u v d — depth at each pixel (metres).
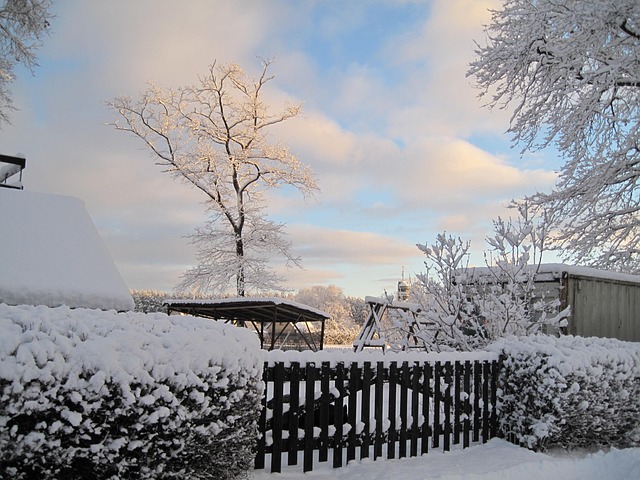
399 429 6.05
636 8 11.17
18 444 3.06
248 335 4.64
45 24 16.88
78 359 3.34
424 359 6.32
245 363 4.34
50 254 6.23
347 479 5.03
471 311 8.88
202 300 20.92
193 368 3.88
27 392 3.08
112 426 3.43
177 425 3.69
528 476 5.53
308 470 5.19
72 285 5.98
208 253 28.62
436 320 8.67
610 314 10.48
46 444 3.16
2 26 16.66
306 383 5.30
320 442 5.36
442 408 6.77
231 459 4.26
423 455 6.11
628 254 14.80
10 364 3.06
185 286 28.61
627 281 10.81
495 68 12.84
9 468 3.06
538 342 7.30
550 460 6.00
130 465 3.52
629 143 12.51
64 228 6.73
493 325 8.62
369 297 13.09
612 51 12.20
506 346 7.14
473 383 6.94
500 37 12.61
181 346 3.92
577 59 11.84
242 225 29.45
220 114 29.92
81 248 6.58
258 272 28.45
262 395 4.86
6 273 5.70
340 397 5.51
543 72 12.68
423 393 6.29
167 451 3.73
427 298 9.20
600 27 11.24
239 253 29.12
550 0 11.24
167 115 28.78
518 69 12.53
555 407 6.47
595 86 12.19
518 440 6.82
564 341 7.50
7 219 6.42
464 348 8.53
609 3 10.83
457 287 8.70
